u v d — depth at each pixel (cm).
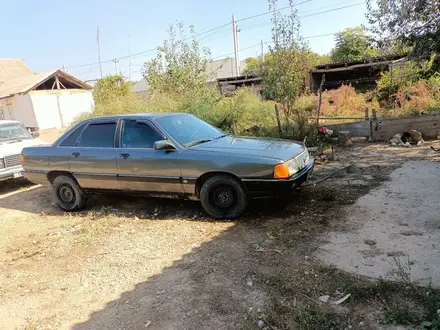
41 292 366
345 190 559
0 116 2652
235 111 1152
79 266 413
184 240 448
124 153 541
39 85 2519
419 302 278
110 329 294
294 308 290
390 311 273
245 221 483
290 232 431
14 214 646
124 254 429
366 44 938
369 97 1509
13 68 3612
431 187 526
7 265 434
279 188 457
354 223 436
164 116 568
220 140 553
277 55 1059
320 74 2295
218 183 487
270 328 271
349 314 276
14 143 874
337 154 824
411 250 357
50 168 616
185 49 1462
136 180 538
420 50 764
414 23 756
